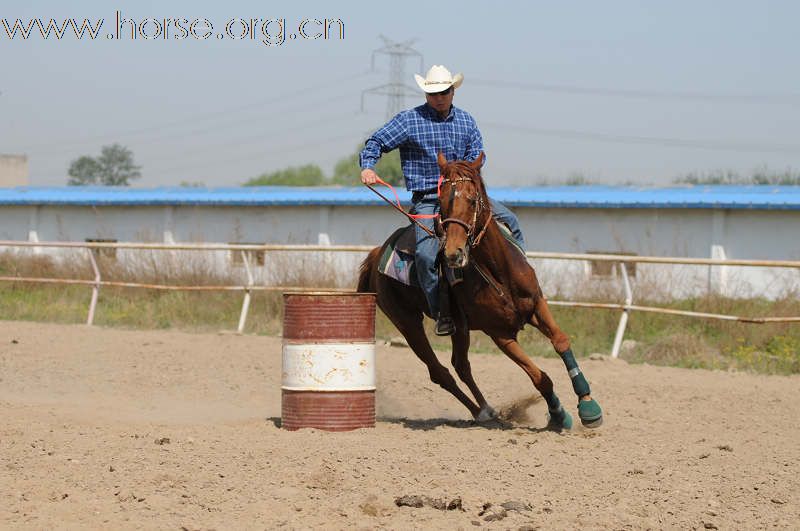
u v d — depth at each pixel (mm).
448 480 7852
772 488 7980
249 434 9672
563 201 30500
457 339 11391
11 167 74625
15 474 7828
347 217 34375
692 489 7852
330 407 9961
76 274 25391
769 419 11562
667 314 19047
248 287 20438
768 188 33156
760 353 17125
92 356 16562
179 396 13039
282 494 7336
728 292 21125
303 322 10016
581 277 20484
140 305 23422
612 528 6766
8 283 25906
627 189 34062
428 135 10656
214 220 36531
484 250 9750
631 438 10039
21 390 13234
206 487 7543
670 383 14445
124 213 38062
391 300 11305
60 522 6637
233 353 17266
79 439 9234
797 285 21562
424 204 10711
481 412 11422
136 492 7316
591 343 18406
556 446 9445
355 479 7867
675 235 29641
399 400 13141
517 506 7121
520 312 10008
